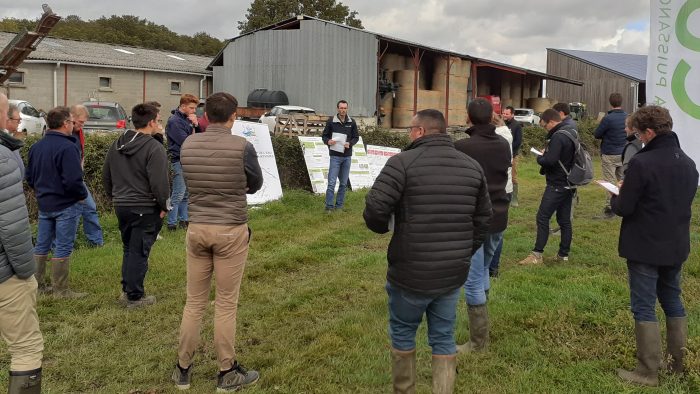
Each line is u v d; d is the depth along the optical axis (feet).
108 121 60.03
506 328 15.64
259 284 19.88
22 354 10.48
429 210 10.30
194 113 27.09
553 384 12.76
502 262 22.75
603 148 31.55
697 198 37.19
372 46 82.28
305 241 26.18
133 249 17.17
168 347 14.79
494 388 12.59
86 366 13.64
